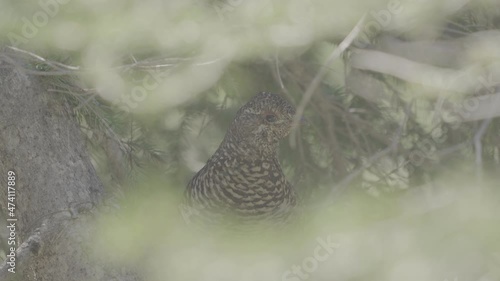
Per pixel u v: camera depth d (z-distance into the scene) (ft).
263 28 27.91
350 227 24.56
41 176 33.76
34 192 33.71
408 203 25.13
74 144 34.58
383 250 23.91
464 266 23.06
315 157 47.09
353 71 41.93
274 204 35.76
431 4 27.40
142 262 29.37
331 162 46.44
